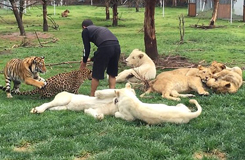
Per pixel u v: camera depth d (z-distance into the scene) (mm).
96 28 7539
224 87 7754
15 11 22578
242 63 12789
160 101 7363
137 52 9570
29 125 6012
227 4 33312
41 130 5816
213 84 7785
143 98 7613
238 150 5043
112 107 6477
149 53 13227
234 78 7926
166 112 5914
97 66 7406
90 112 6449
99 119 6215
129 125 5988
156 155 4910
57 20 33281
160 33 22406
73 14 38906
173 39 19594
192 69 8172
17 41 20422
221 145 5227
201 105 7137
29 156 4984
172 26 27266
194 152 5082
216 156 4988
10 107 7195
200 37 19938
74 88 7812
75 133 5742
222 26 26438
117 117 6262
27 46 18062
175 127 5801
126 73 9336
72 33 23875
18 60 8289
